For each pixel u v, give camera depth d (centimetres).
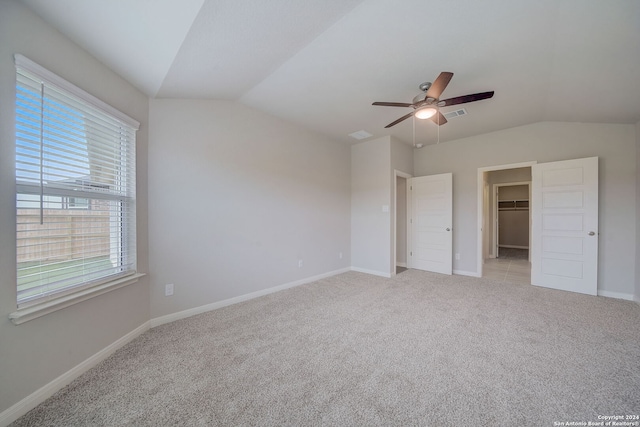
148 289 243
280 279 364
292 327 245
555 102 301
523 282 402
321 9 160
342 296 336
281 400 149
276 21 168
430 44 200
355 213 494
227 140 303
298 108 327
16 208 141
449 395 152
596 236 333
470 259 452
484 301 315
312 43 197
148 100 246
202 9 147
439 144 489
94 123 190
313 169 418
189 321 259
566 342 213
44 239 158
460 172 463
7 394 134
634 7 150
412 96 291
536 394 152
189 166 272
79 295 171
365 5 160
